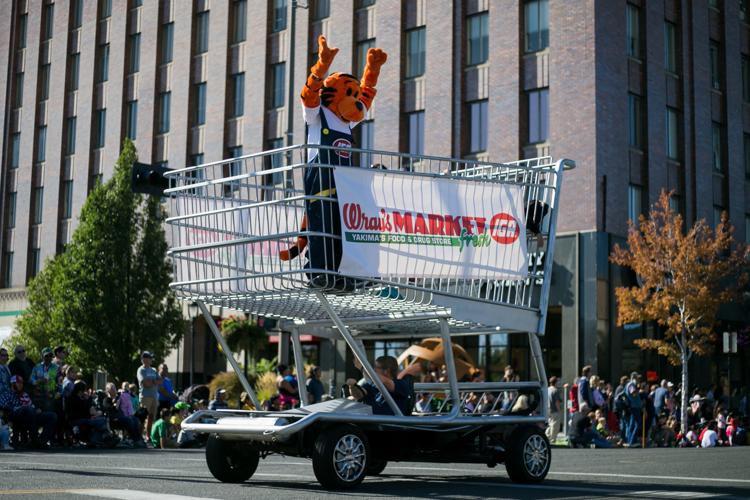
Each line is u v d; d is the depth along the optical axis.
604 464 13.38
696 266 28.97
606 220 30.08
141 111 42.66
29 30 48.25
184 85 41.12
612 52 31.06
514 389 9.44
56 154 45.88
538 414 9.32
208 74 40.47
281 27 38.50
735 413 27.73
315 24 37.28
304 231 7.96
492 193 8.88
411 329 9.83
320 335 9.83
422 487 8.41
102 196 32.62
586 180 30.02
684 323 28.92
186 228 8.72
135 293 32.34
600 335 29.33
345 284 7.93
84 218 32.75
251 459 8.91
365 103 9.05
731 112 36.06
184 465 11.70
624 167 31.08
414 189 8.36
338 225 7.95
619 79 31.25
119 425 18.95
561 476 10.23
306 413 8.16
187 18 41.44
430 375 21.11
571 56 30.77
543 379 9.30
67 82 46.03
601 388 25.88
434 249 8.39
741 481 9.59
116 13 44.34
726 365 34.62
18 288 46.22
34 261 46.44
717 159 35.59
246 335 35.50
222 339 8.88
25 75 48.03
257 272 8.21
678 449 20.73
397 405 8.66
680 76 34.16
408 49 34.75
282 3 38.62
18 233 47.09
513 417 8.94
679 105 34.06
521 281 9.11
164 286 32.84
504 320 8.88
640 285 29.62
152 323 32.34
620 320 28.92
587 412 22.20
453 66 33.28
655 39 32.97
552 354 31.59
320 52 8.60
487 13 32.94
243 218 8.33
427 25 34.12
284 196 8.43
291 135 27.67
